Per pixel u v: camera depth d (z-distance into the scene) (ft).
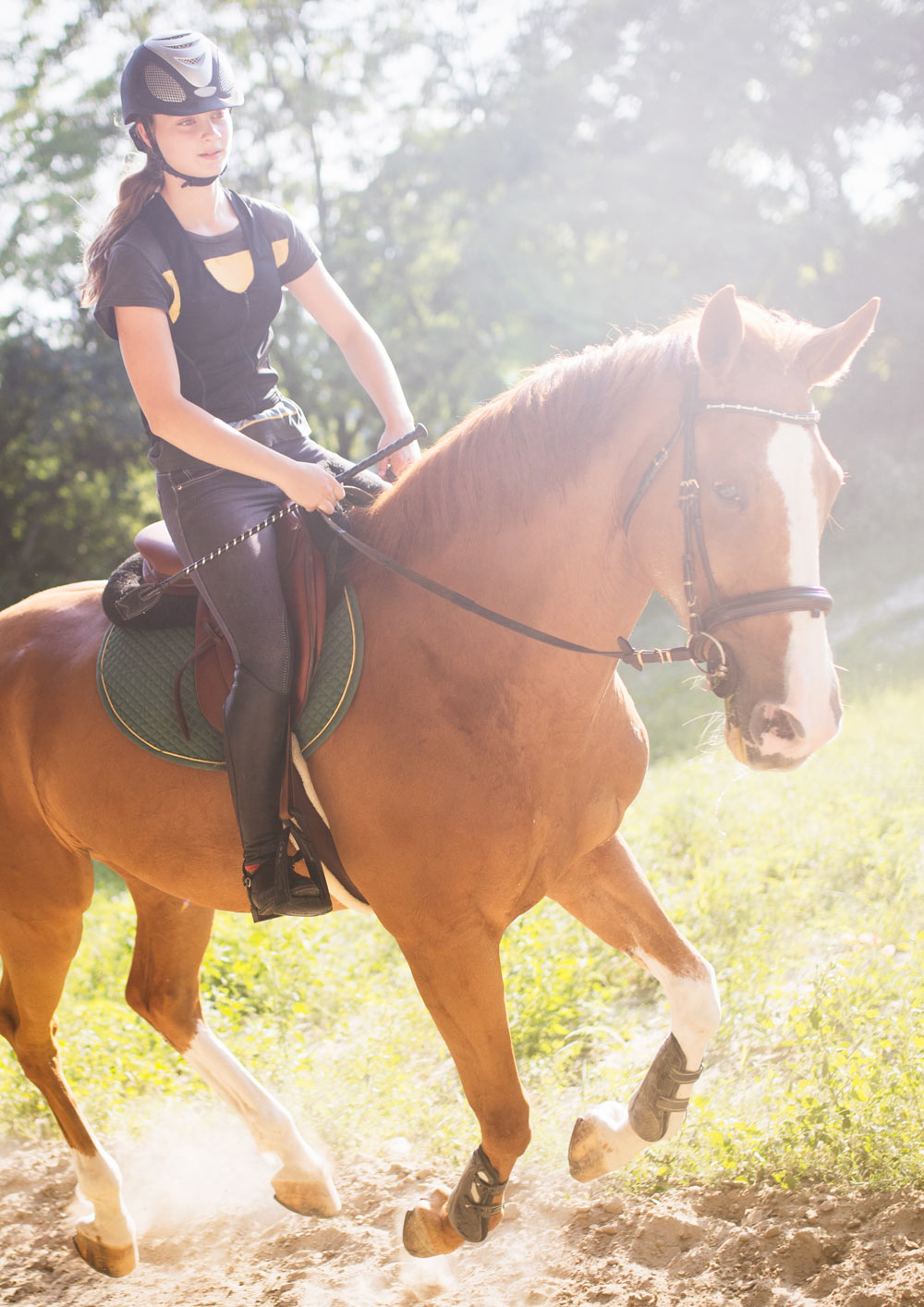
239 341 9.88
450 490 9.33
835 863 18.12
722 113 72.54
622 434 8.63
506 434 9.13
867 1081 10.68
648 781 27.17
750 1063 13.05
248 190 80.43
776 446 7.80
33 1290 11.71
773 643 7.77
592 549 8.84
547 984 15.87
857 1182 9.83
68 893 11.75
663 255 74.38
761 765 7.89
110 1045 16.85
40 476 88.79
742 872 18.15
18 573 88.22
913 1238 8.96
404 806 8.94
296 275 10.70
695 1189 10.62
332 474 9.39
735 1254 9.53
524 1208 11.31
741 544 7.86
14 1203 13.46
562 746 9.00
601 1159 9.94
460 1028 9.11
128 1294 11.36
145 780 10.23
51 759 10.92
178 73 9.21
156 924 12.03
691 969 9.59
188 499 9.73
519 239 76.89
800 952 15.85
